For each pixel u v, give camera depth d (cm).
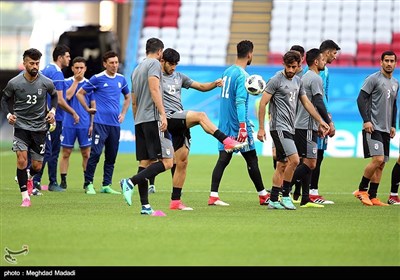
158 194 5075
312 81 4438
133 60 10475
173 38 11038
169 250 2969
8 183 5691
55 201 4578
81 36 9906
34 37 12012
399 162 4641
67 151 5431
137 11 11169
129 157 8194
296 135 4431
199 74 9069
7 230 3378
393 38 10731
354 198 5016
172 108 4247
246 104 4328
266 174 6669
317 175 4738
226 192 5272
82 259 2809
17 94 4147
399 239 3262
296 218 3878
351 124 8600
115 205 4375
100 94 5175
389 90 4569
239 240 3186
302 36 10881
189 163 7544
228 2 11381
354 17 10981
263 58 10944
